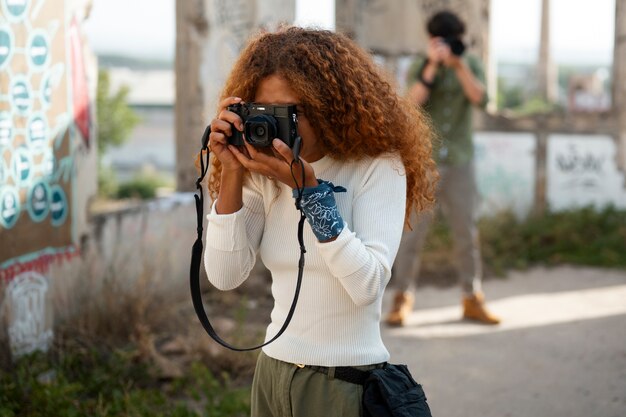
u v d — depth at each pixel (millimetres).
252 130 1875
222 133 1953
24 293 4059
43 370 3791
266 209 2107
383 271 1902
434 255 7156
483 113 8141
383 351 2045
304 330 2010
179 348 4555
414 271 5469
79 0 4496
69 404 3484
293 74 1943
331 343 1994
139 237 5270
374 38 8047
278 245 2057
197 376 4055
